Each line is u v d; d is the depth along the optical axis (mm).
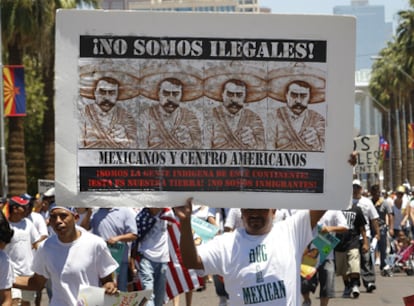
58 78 6465
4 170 34219
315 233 7012
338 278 23438
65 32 6449
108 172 6523
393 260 25078
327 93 6562
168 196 6547
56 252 8367
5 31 35594
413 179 73250
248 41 6500
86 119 6496
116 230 12227
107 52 6465
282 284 6688
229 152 6543
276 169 6578
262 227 6762
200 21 6465
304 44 6527
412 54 62344
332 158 6598
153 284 12766
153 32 6461
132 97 6492
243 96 6516
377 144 36312
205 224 13945
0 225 8086
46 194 17734
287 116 6551
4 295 8109
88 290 8109
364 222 17609
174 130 6508
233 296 6766
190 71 6488
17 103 34656
